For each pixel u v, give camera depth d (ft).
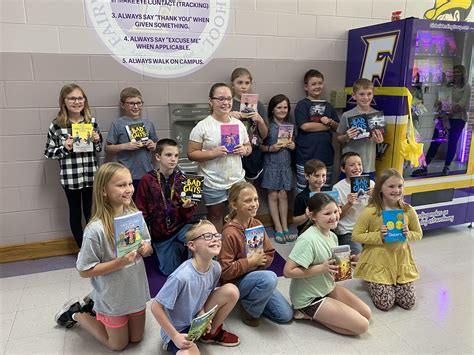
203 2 9.94
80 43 9.17
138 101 9.37
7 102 8.91
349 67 11.69
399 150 10.03
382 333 6.61
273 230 11.48
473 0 12.21
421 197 10.52
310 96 11.27
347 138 10.18
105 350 6.20
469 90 10.53
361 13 11.62
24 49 8.79
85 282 8.43
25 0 8.57
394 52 9.91
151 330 6.72
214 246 5.64
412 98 10.45
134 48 9.60
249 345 6.30
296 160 11.25
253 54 10.75
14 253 9.51
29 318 7.05
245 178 10.72
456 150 11.16
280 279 8.56
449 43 10.44
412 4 12.16
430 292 7.93
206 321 5.52
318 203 6.66
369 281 7.50
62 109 8.79
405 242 7.49
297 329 6.74
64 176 8.91
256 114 10.03
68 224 9.89
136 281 5.89
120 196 5.65
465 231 11.35
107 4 9.16
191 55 10.13
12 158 9.20
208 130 8.97
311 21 11.14
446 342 6.37
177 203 8.74
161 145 8.56
